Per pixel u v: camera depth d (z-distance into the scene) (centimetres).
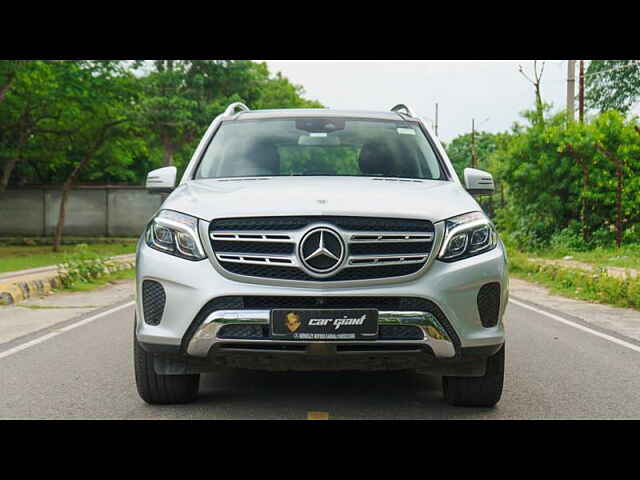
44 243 3431
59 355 695
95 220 3603
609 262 1933
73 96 2552
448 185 537
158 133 3641
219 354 444
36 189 3559
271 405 505
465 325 452
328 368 450
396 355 444
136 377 493
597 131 2433
